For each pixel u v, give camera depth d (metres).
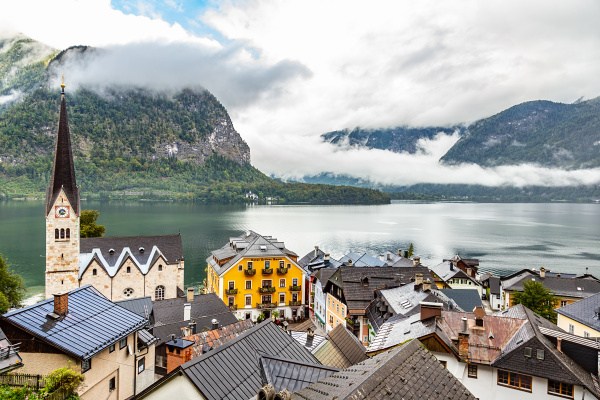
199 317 63.81
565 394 38.62
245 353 25.45
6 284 85.31
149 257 95.44
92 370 31.16
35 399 25.05
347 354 44.03
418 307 58.75
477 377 41.62
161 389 22.83
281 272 93.38
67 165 81.88
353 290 76.12
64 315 32.44
